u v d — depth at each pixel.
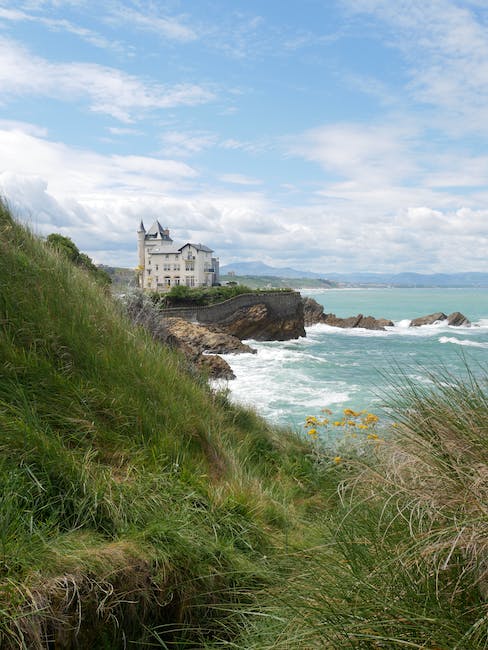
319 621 2.15
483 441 2.46
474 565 2.02
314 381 21.67
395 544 2.43
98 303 5.29
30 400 3.50
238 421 7.10
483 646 1.82
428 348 41.75
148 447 3.85
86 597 2.26
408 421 2.99
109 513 2.85
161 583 2.61
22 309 4.16
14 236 4.99
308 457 6.64
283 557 3.17
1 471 2.68
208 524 3.33
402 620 1.95
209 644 2.55
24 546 2.27
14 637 1.94
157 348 6.11
